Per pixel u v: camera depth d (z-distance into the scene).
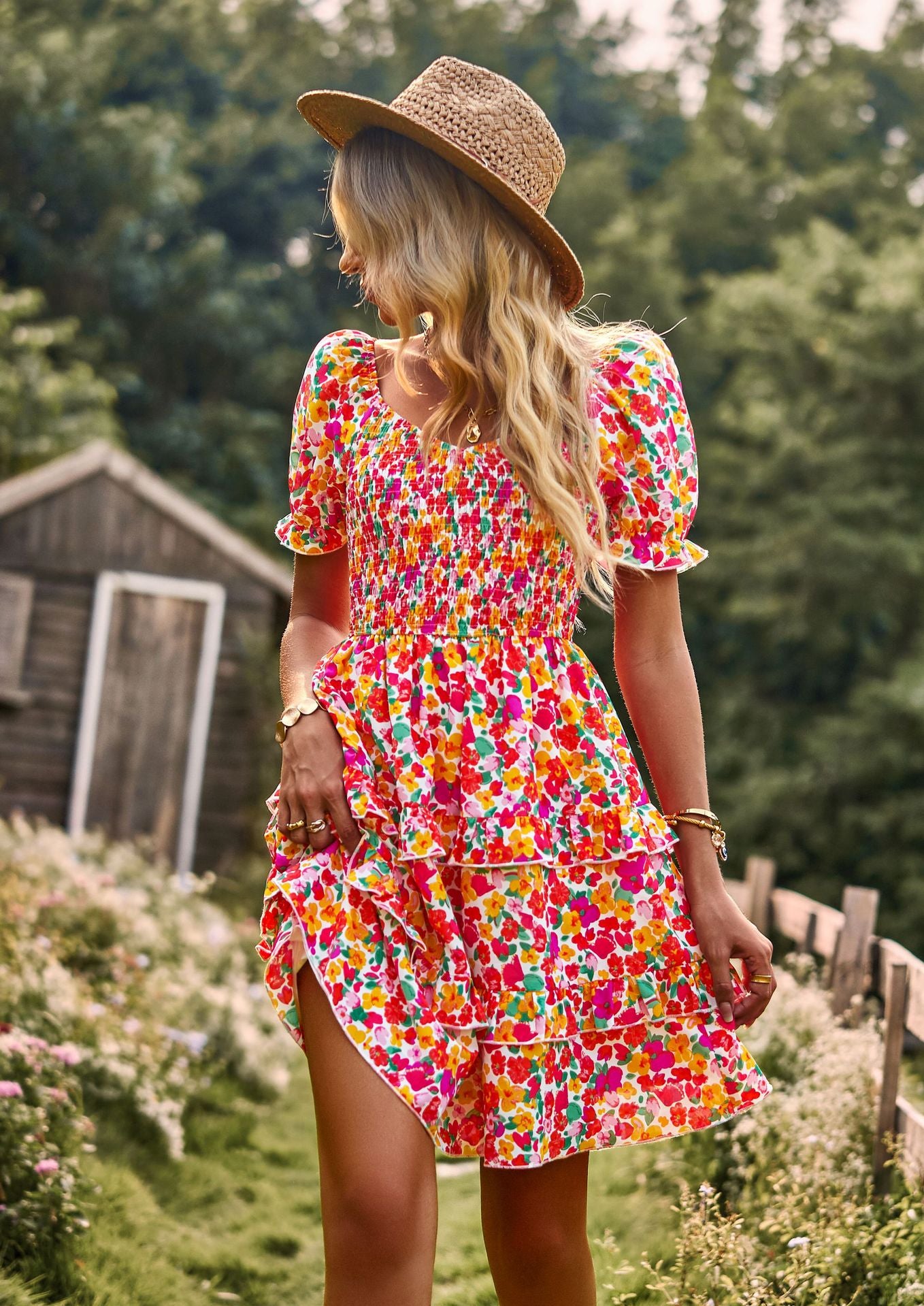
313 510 2.04
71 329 25.53
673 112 39.53
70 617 12.99
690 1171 3.73
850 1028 4.71
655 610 1.95
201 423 30.06
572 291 1.96
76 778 12.88
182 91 37.41
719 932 1.88
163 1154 4.24
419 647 1.85
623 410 1.92
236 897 12.52
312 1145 5.02
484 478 1.84
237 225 34.66
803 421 22.30
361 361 2.01
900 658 21.52
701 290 30.06
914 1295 2.56
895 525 21.52
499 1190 1.92
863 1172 3.35
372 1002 1.74
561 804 1.85
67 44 31.64
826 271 22.95
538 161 1.94
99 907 6.36
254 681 13.38
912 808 19.44
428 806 1.80
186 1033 5.29
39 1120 3.37
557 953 1.83
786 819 20.08
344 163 1.94
